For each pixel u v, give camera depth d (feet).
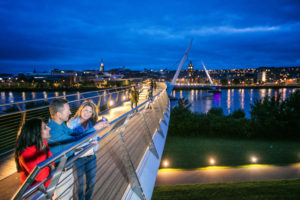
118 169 11.02
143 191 11.27
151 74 595.88
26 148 6.11
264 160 71.41
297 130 99.45
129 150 13.50
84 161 7.89
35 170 4.53
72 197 7.32
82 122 9.33
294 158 73.10
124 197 9.93
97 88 435.53
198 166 64.90
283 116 102.37
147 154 16.25
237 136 101.30
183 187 46.93
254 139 98.22
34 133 6.19
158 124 24.29
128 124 19.11
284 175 53.93
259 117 102.68
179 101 169.07
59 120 7.84
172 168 62.39
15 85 467.52
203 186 47.16
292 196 40.93
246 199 40.83
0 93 344.90
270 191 43.55
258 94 555.28
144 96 71.67
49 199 5.31
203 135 103.24
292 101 102.17
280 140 96.78
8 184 10.75
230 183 48.70
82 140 6.56
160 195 43.37
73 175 7.52
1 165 13.12
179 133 104.27
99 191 8.75
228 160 71.00
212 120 106.01
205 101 393.70
